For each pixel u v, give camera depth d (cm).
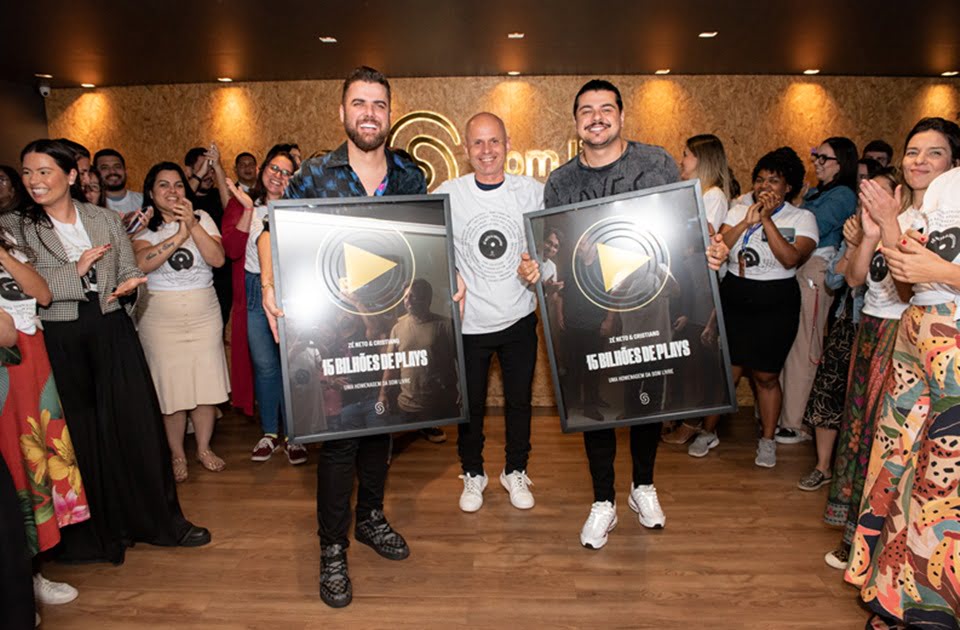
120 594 222
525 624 204
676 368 213
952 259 170
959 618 167
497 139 256
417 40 481
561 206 214
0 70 565
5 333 177
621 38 480
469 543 254
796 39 486
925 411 180
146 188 312
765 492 300
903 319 184
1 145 607
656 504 262
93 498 238
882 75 612
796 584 224
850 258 244
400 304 204
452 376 208
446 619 206
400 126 611
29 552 191
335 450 211
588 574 231
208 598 220
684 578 228
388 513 281
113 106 638
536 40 484
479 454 287
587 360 217
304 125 622
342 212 199
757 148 622
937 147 190
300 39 475
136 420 244
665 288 212
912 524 175
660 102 616
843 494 251
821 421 297
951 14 425
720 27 455
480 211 266
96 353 236
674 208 209
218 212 432
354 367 201
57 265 226
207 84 625
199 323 319
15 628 175
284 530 269
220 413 423
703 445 346
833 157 348
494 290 269
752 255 315
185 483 319
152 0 386
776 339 316
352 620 207
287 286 196
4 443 190
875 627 192
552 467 332
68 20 423
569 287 216
